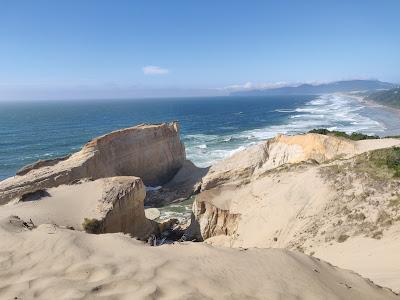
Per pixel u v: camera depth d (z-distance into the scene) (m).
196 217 29.38
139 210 31.73
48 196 29.56
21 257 6.45
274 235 22.41
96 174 41.88
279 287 5.98
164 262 6.33
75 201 29.27
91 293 5.12
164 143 54.25
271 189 27.58
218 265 6.48
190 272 6.00
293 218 22.50
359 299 6.62
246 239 24.25
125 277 5.66
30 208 26.75
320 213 21.36
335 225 19.28
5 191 33.94
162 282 5.57
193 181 47.97
